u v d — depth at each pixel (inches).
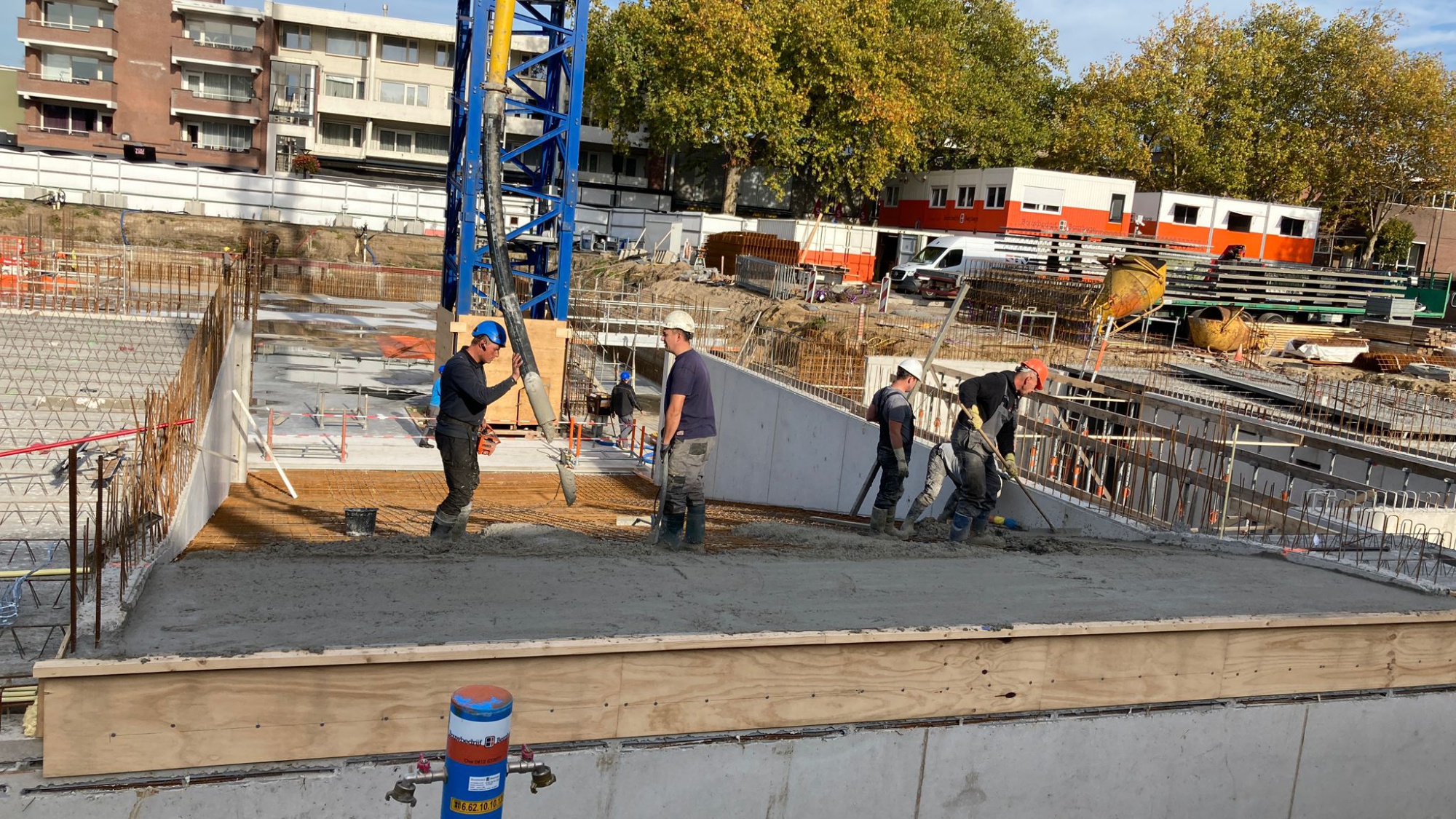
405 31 2274.9
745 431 628.7
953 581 242.4
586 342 1049.5
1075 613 214.2
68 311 688.4
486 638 169.3
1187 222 1505.9
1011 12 2015.3
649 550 273.4
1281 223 1537.9
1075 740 204.7
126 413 513.3
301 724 154.5
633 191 2250.2
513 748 165.3
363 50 2292.1
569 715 168.6
